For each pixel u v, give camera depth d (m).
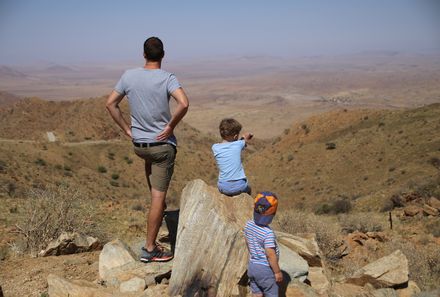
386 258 7.37
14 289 6.54
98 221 15.27
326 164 73.94
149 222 5.78
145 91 5.23
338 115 91.44
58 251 9.13
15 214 15.72
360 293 6.57
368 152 70.88
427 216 23.91
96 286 5.77
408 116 78.56
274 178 78.00
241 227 5.45
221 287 5.19
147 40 5.34
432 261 12.38
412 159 60.72
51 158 77.56
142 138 5.37
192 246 5.41
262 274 4.85
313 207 47.22
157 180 5.57
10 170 60.88
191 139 126.31
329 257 12.34
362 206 36.31
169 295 5.29
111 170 85.56
